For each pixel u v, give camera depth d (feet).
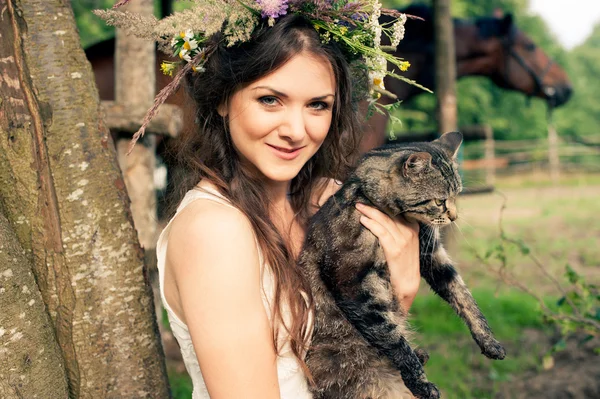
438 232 8.52
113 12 5.87
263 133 5.60
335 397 7.09
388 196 7.91
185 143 6.41
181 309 5.68
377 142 15.90
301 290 6.31
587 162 80.53
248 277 5.30
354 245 7.39
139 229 13.56
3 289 5.60
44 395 5.84
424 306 18.67
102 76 15.69
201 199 5.63
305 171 7.30
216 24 5.43
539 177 65.92
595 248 28.60
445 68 19.34
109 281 6.55
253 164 6.04
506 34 21.74
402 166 7.93
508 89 23.21
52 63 6.38
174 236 5.52
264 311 5.44
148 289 6.95
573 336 16.55
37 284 6.19
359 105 8.09
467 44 21.72
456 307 8.41
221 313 5.15
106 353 6.53
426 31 19.57
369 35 6.08
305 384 6.41
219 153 6.09
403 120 61.62
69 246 6.34
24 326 5.73
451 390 13.48
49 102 6.32
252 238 5.54
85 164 6.48
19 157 6.12
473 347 16.03
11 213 6.16
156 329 7.02
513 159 67.77
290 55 5.36
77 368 6.39
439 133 19.77
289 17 5.51
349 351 7.30
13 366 5.62
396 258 7.24
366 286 7.37
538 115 80.74
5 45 6.07
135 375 6.70
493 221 38.27
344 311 7.29
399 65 6.20
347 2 5.84
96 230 6.49
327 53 5.61
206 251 5.23
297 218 7.54
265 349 5.33
